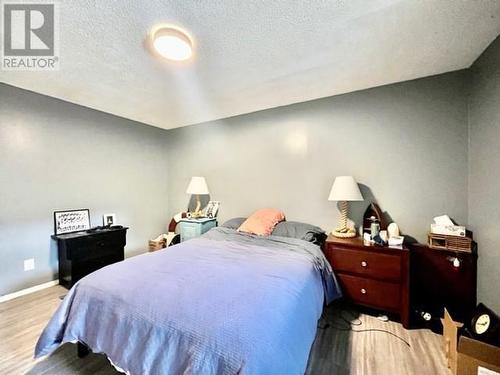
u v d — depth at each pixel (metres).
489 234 1.69
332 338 1.79
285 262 1.82
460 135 2.07
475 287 1.86
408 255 1.90
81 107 2.98
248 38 1.63
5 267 2.38
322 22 1.47
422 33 1.58
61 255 2.72
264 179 3.11
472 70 1.99
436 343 1.73
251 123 3.21
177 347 1.04
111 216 3.34
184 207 3.96
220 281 1.44
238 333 1.00
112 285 1.40
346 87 2.44
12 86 2.41
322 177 2.71
